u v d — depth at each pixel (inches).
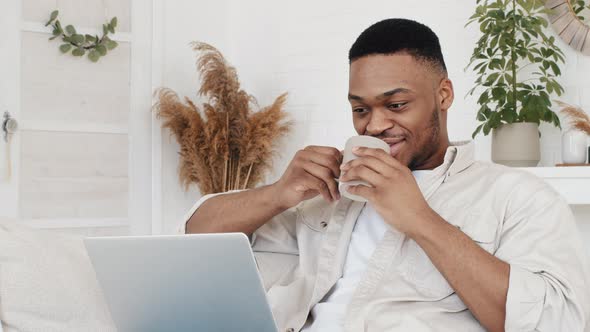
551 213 46.8
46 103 124.7
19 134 122.1
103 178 129.6
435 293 47.3
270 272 57.2
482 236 47.6
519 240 46.0
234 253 37.3
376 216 53.1
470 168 52.7
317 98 129.5
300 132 131.6
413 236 44.9
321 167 51.8
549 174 85.5
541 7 100.8
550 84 92.7
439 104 53.3
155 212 133.2
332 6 127.6
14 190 121.4
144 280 40.6
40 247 45.4
